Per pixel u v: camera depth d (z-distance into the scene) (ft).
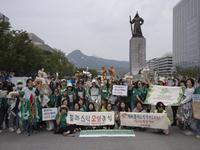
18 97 22.47
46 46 240.32
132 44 89.25
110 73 32.99
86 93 28.07
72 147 16.46
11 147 16.57
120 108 23.41
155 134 20.18
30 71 132.26
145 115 20.81
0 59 87.61
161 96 23.50
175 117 24.47
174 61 323.98
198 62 241.96
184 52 285.23
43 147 16.49
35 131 21.25
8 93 24.00
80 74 34.96
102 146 16.66
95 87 27.81
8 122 24.27
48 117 21.43
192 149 16.01
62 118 20.54
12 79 50.47
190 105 20.31
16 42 96.94
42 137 19.34
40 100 21.59
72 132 20.71
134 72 88.74
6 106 21.70
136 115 21.13
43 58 138.62
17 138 19.11
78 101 23.86
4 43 87.25
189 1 268.62
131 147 16.43
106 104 24.88
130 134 19.79
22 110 19.81
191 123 20.10
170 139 18.53
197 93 19.34
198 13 246.06
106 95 28.12
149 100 23.68
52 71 164.86
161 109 21.12
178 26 306.55
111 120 21.67
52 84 31.83
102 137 19.08
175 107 24.39
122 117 21.62
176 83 30.27
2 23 81.76
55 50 247.50
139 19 91.61
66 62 252.21
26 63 113.09
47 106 22.16
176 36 315.17
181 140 18.25
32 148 16.29
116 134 19.74
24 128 20.16
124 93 26.00
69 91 26.55
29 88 20.75
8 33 94.27
